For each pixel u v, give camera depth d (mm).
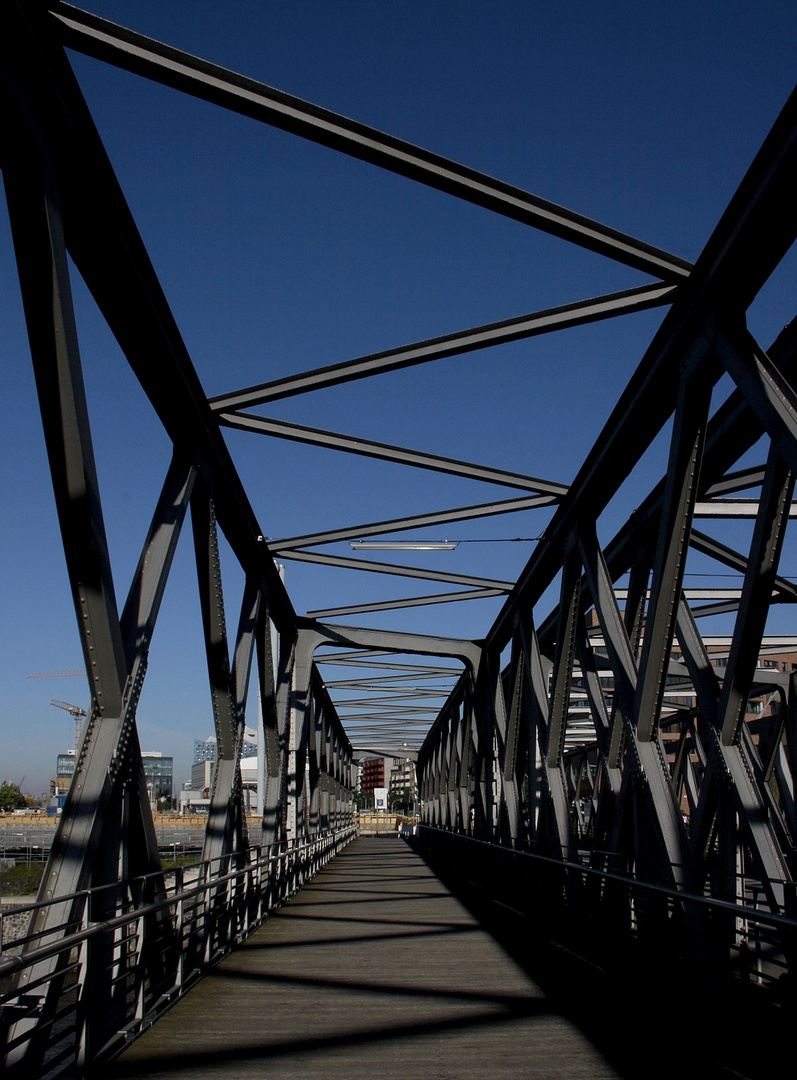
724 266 6930
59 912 5887
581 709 27250
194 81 6406
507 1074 5652
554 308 8430
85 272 7262
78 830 6168
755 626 7922
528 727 15523
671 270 7578
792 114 5867
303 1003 7777
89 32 6055
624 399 9703
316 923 13445
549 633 18281
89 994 5617
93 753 6477
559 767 13148
